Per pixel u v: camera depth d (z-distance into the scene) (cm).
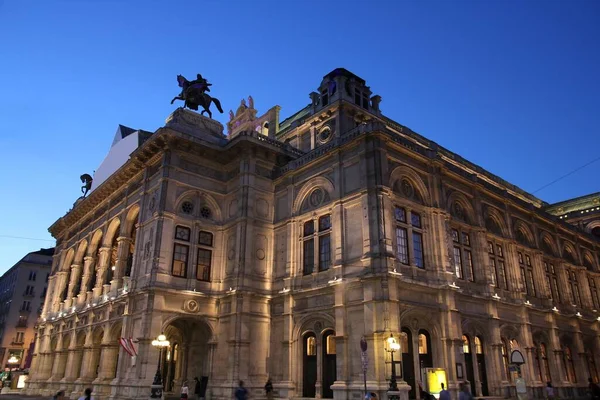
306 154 3506
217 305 3381
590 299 4816
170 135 3481
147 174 3728
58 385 4219
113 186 4319
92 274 4528
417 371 2697
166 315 3134
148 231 3428
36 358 5112
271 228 3597
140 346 2992
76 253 4941
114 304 3559
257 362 3167
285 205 3559
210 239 3584
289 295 3209
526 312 3722
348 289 2830
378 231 2766
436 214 3194
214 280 3459
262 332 3256
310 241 3297
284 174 3600
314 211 3278
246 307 3222
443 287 2959
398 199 2998
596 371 4447
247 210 3484
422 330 2847
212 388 3144
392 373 2386
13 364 8362
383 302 2581
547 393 3247
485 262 3491
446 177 3478
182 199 3509
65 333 4491
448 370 2792
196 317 3262
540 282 4141
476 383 3069
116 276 3778
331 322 2895
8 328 8569
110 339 3497
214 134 3922
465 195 3603
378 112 4297
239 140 3594
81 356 4144
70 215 5209
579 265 4878
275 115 4975
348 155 3153
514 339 3566
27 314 8812
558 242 4675
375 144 2970
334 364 2866
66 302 4759
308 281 3184
